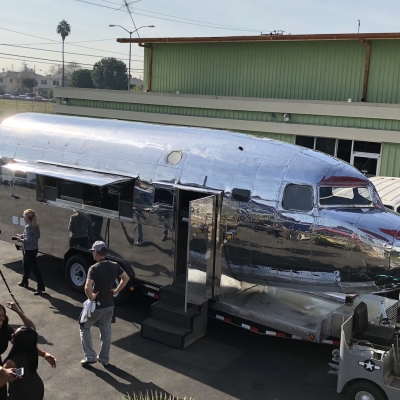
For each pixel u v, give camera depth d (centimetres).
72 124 1084
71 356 758
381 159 1759
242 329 891
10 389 490
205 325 848
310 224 761
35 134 1107
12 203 1124
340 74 1936
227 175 827
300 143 1914
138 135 967
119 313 934
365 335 681
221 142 883
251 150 851
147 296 1028
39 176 1064
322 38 1898
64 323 873
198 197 905
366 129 1750
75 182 1006
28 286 1045
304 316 782
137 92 2270
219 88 2245
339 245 746
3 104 7181
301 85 2027
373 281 738
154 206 877
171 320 822
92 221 973
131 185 912
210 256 798
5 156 1127
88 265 981
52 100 9200
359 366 624
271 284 828
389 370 638
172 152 895
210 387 687
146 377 706
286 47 2039
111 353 773
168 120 2189
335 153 1850
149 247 889
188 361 759
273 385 700
